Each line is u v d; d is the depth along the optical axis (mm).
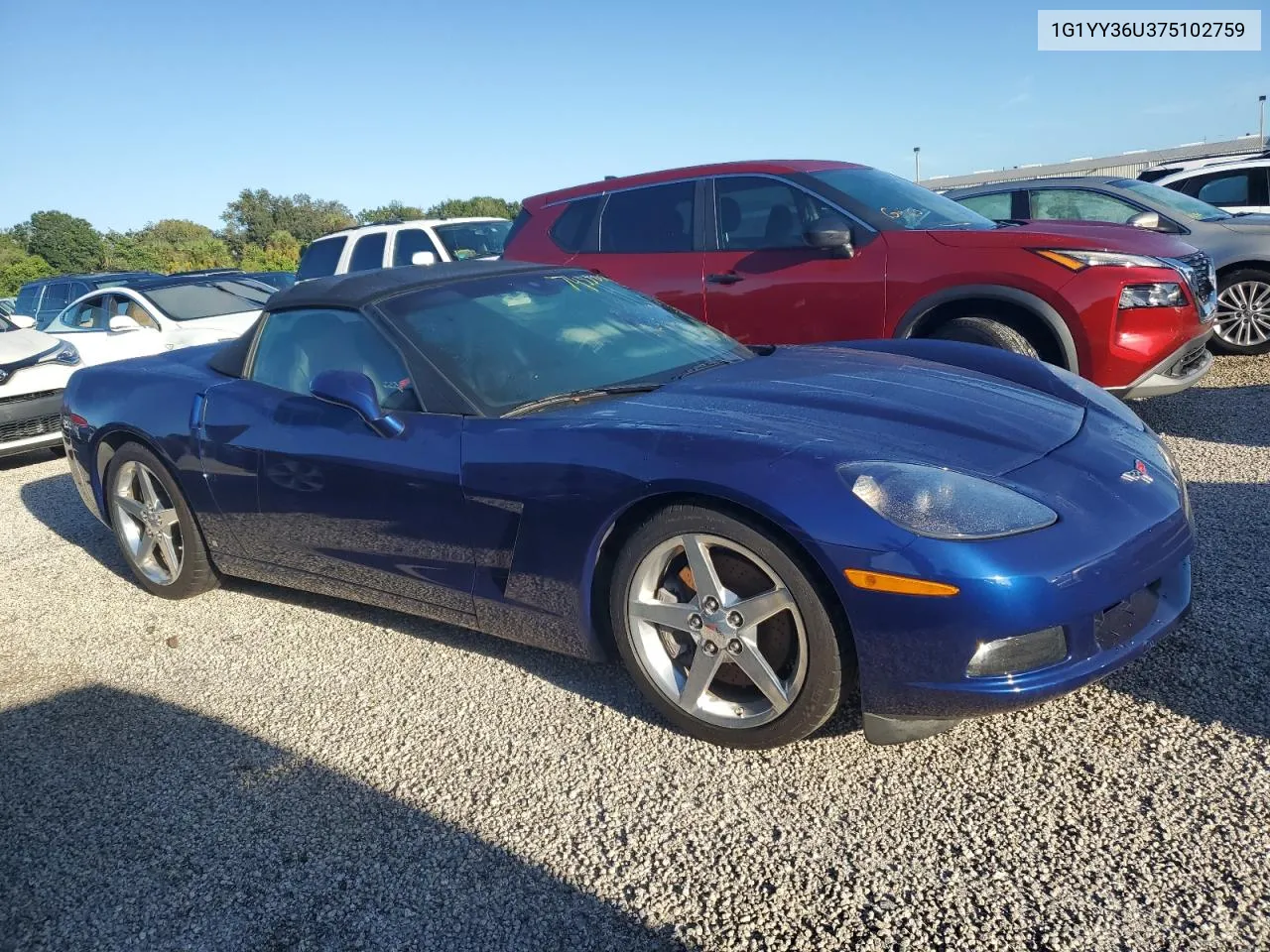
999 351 3301
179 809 2533
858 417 2590
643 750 2580
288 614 3812
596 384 3082
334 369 3213
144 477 3961
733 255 5613
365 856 2266
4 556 5055
